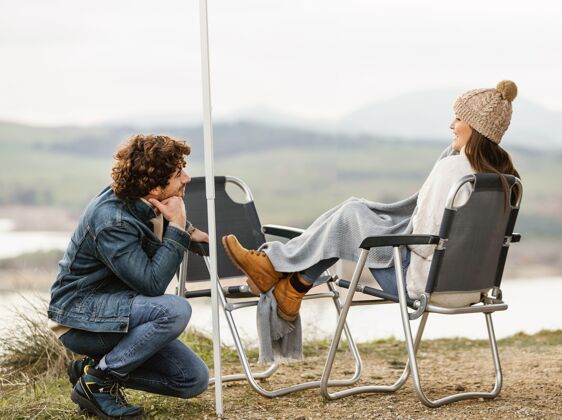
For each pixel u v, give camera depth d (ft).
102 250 12.44
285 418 13.48
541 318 41.47
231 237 14.12
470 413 13.74
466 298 14.24
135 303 12.67
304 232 14.51
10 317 19.31
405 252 14.11
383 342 23.21
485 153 13.99
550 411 13.93
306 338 22.94
